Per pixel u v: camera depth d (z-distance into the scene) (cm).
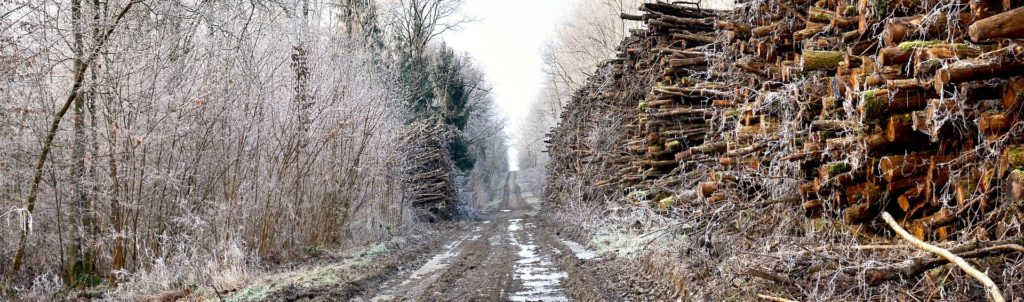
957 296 462
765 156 787
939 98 491
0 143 1006
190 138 1270
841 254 549
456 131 3875
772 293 629
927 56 474
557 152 3131
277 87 1470
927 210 548
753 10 866
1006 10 434
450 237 2470
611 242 1523
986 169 470
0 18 921
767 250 731
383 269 1295
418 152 2920
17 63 945
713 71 1107
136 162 1170
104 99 1100
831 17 678
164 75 1195
